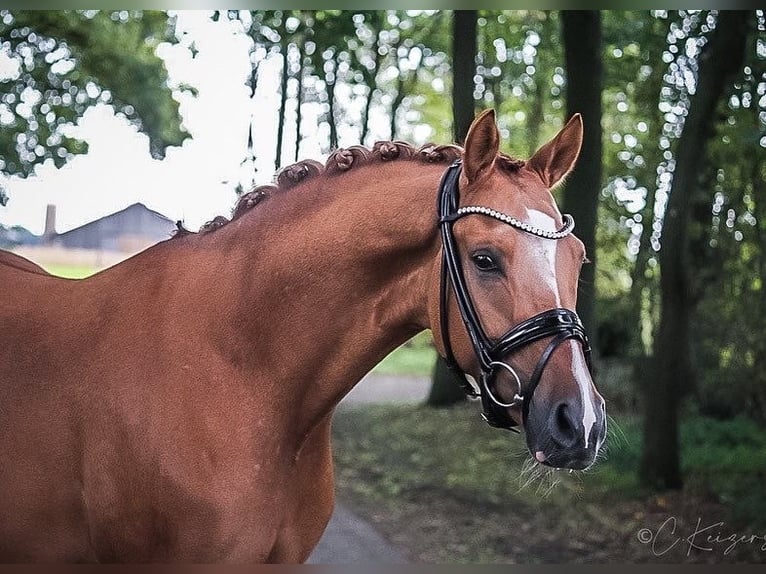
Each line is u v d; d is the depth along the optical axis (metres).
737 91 6.80
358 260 2.19
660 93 9.06
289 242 2.24
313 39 9.07
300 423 2.28
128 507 2.17
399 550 5.70
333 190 2.28
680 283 6.79
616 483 7.07
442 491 7.50
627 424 9.09
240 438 2.15
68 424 2.24
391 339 2.23
